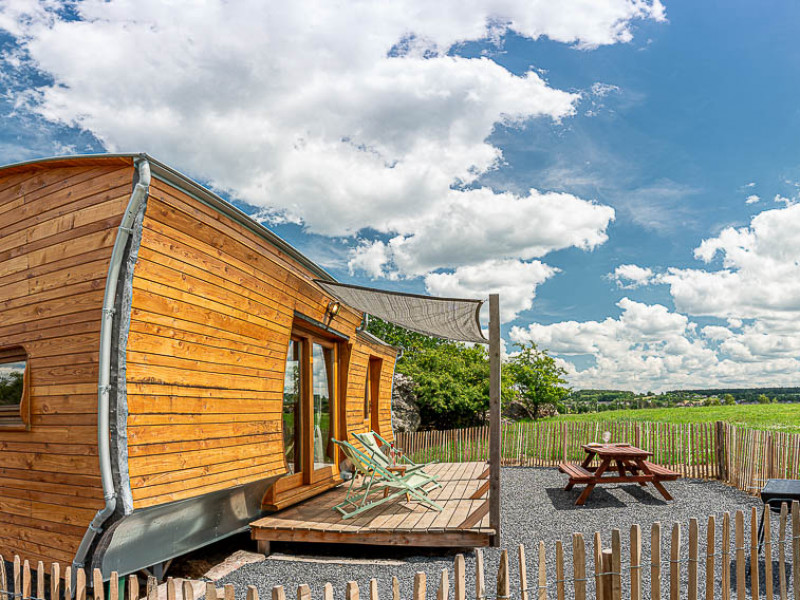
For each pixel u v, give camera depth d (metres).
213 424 5.16
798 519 3.48
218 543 6.40
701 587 4.58
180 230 4.64
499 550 5.70
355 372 10.17
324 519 6.23
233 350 5.50
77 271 4.40
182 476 4.68
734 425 10.46
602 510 7.96
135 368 4.20
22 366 4.91
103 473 3.96
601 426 12.81
